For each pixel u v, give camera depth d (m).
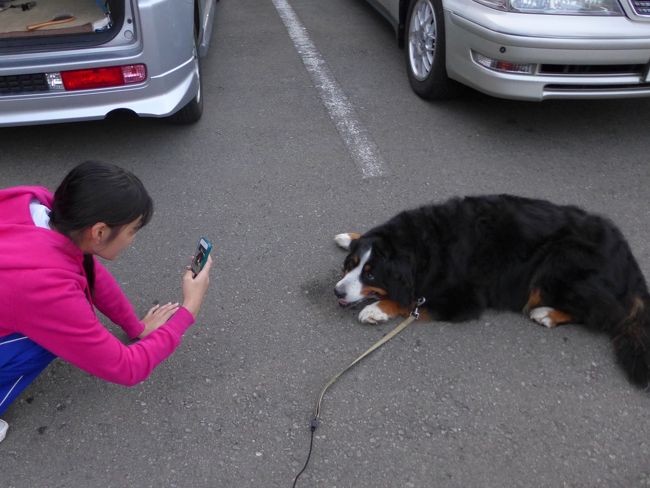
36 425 2.31
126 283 3.04
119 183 1.85
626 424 2.35
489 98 4.98
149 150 4.20
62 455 2.21
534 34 3.71
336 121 4.57
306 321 2.83
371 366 2.59
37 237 1.88
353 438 2.28
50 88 3.54
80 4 4.37
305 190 3.78
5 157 4.11
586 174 3.99
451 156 4.16
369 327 2.80
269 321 2.82
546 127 4.56
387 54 5.75
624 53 3.77
